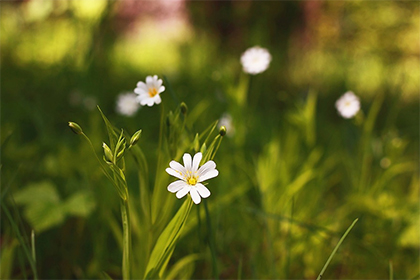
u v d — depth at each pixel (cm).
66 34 118
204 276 56
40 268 56
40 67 117
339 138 84
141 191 47
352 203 61
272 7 130
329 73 131
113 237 59
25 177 65
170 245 44
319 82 126
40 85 105
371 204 60
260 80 114
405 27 131
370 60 137
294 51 134
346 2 130
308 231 58
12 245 51
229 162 66
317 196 62
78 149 67
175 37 194
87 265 57
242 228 60
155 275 46
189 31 185
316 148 77
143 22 213
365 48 135
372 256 58
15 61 121
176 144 47
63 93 100
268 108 106
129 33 209
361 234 60
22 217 60
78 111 93
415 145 89
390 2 131
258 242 59
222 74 67
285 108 108
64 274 56
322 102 113
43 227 54
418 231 58
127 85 122
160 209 47
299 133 71
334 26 133
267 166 63
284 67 130
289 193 61
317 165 72
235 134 66
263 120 93
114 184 43
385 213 60
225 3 138
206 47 149
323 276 58
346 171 72
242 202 61
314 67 134
